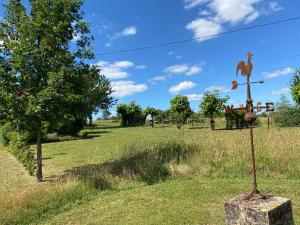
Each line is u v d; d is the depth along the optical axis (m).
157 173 10.70
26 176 13.88
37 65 10.91
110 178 10.19
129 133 35.12
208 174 10.34
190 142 13.23
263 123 36.47
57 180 11.01
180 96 40.34
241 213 4.79
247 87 5.14
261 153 10.74
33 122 11.41
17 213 7.48
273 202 4.82
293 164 10.03
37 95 10.38
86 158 17.48
